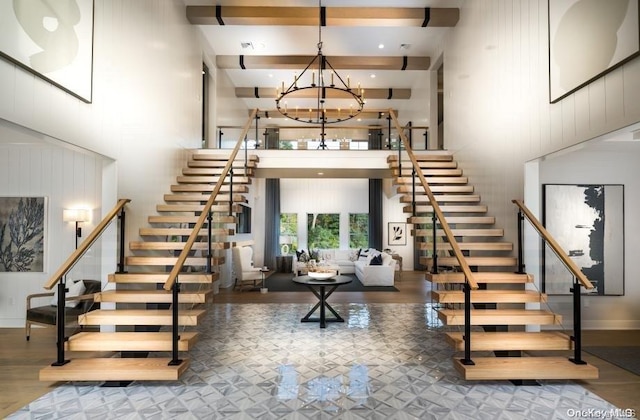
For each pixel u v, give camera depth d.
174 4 6.68
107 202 4.76
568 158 5.92
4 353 4.68
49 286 3.48
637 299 5.86
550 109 4.28
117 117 4.78
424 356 4.50
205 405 3.25
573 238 5.85
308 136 8.86
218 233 5.52
